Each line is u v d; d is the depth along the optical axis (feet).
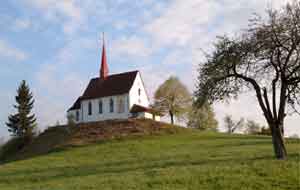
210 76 121.08
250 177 80.43
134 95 300.61
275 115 112.78
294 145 168.96
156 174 91.97
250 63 117.70
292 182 75.61
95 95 313.73
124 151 182.19
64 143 237.66
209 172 87.76
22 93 374.63
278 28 112.78
